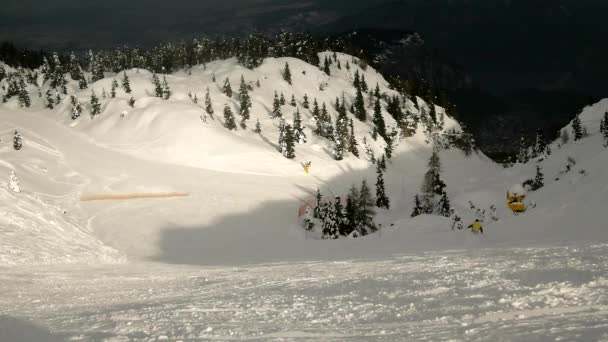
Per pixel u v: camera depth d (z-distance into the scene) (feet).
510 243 71.77
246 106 473.67
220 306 31.76
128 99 487.61
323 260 80.84
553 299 22.95
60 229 106.93
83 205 250.16
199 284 49.96
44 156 320.70
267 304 31.35
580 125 374.43
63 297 42.04
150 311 30.63
